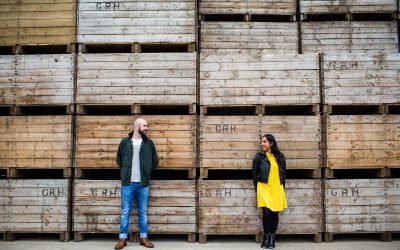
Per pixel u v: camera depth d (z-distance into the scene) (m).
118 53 5.94
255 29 6.27
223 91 5.87
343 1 6.32
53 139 5.83
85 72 5.89
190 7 6.02
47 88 5.89
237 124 5.82
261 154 5.46
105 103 5.85
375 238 5.98
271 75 5.88
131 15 6.01
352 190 5.78
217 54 5.99
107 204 5.75
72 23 6.02
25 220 5.76
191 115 5.84
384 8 6.31
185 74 5.88
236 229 5.71
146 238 5.49
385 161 5.78
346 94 5.86
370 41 6.30
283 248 5.42
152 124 5.84
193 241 5.74
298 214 5.74
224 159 5.77
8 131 5.86
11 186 5.80
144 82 5.88
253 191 5.76
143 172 5.43
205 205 5.73
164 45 6.14
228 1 6.32
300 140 5.80
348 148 5.79
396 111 6.35
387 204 5.77
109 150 5.80
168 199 5.75
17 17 6.05
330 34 6.32
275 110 6.66
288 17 6.54
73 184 5.81
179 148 5.80
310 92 5.86
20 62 5.93
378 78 5.89
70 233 5.89
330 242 5.75
